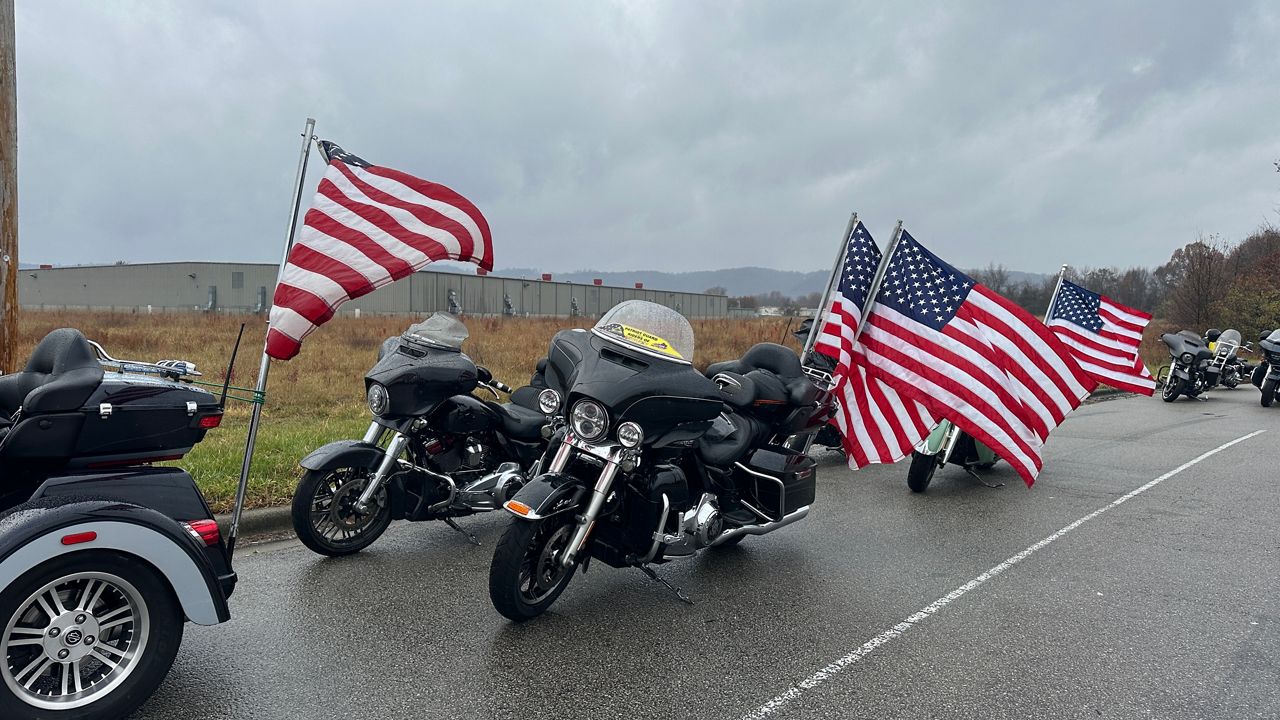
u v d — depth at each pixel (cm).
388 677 370
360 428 879
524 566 433
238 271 7031
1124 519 686
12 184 582
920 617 459
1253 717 346
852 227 743
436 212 478
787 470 527
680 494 460
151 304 7525
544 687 364
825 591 500
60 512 299
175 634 325
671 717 341
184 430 360
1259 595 499
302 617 436
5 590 288
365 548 554
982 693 367
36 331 2286
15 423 333
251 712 335
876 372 723
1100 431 1223
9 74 577
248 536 574
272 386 1230
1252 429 1244
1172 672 390
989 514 700
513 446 591
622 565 465
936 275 717
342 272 433
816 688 370
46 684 318
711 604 474
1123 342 1170
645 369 429
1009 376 696
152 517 316
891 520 678
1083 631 440
